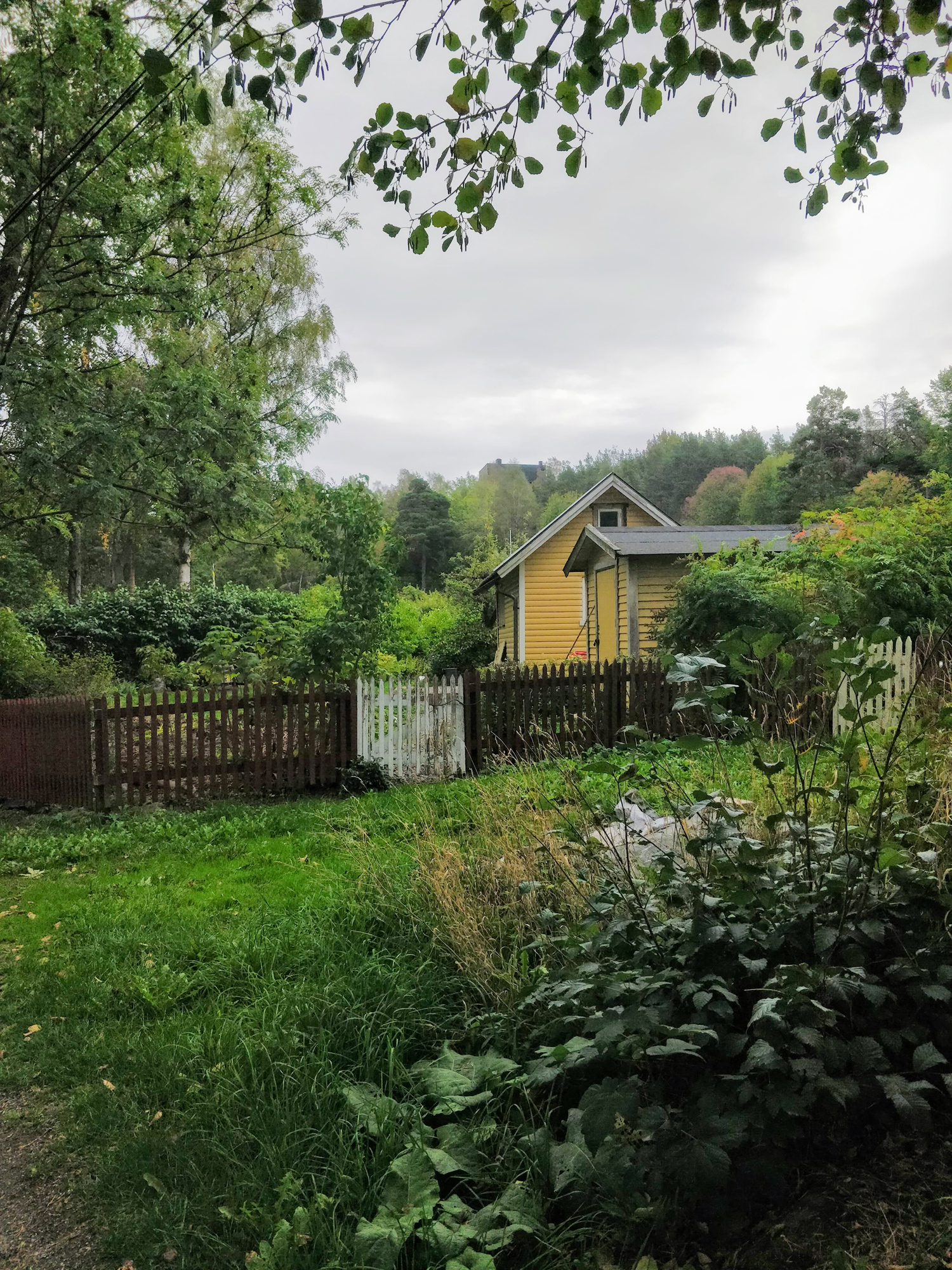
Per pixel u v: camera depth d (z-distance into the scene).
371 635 11.29
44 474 11.87
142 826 8.26
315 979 3.99
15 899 6.23
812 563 11.45
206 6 2.80
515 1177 2.50
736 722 2.61
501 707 10.33
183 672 14.67
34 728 10.49
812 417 60.38
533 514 100.12
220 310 23.02
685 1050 2.17
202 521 14.70
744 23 2.88
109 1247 2.49
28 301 13.32
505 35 2.96
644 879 3.35
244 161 20.45
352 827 7.15
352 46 2.86
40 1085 3.50
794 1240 2.12
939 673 4.79
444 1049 3.17
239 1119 2.91
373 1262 2.14
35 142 12.26
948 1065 2.47
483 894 4.25
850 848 2.67
